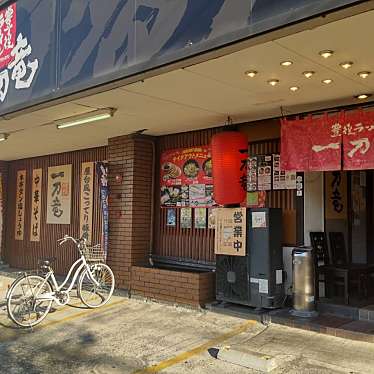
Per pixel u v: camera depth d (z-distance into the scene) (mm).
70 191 11008
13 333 6211
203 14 4332
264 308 6723
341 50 4316
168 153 8852
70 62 5945
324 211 7367
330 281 6984
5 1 7449
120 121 7617
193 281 7328
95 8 5621
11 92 7117
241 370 4766
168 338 5902
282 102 6258
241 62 4676
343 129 5930
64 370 4832
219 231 7176
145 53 4902
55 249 11375
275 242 6715
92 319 6910
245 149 6832
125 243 8664
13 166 13180
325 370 4672
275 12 3762
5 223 13281
